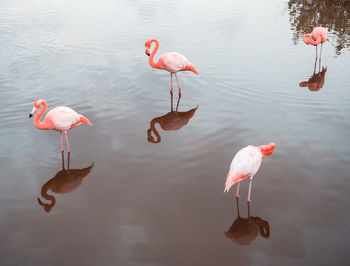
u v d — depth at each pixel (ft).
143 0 58.34
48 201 13.61
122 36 37.58
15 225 12.35
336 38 38.63
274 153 16.76
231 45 34.96
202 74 27.73
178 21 44.32
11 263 10.75
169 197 13.89
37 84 25.21
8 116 20.40
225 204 13.50
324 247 11.35
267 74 27.71
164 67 24.20
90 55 31.76
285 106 22.18
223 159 16.44
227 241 11.71
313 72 28.32
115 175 15.25
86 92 24.12
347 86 25.50
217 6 54.54
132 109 21.88
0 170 15.39
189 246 11.51
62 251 11.25
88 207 13.32
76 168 15.70
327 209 13.07
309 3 58.13
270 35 38.88
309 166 15.71
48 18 45.06
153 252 11.25
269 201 13.58
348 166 15.67
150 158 16.53
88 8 51.90
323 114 21.01
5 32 38.04
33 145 17.43
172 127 19.62
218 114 21.20
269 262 10.83
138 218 12.75
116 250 11.30
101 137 18.40
